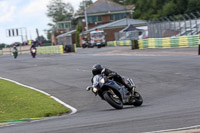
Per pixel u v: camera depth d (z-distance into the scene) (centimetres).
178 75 7675
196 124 2828
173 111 3734
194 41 15412
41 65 14312
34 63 15812
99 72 4528
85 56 17638
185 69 8456
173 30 18238
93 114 4306
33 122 4078
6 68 14612
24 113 5188
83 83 8062
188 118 3145
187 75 7531
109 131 2895
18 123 4153
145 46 19112
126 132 2786
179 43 16388
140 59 12488
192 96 5109
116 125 3156
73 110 5262
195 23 16788
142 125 3031
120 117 3681
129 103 4622
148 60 11744
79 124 3456
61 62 14888
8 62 18512
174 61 10481
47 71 11675
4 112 5594
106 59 14075
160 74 8138
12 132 3322
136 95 4678
